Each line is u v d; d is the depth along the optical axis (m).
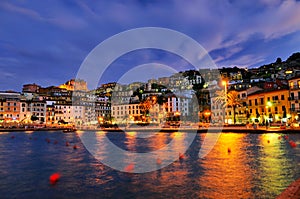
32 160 25.45
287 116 79.00
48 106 160.25
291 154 25.33
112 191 14.00
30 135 76.75
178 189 13.93
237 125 70.19
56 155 29.36
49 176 17.77
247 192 12.89
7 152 32.84
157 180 16.11
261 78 137.12
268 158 23.09
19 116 147.25
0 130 100.31
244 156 24.61
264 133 53.59
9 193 13.99
